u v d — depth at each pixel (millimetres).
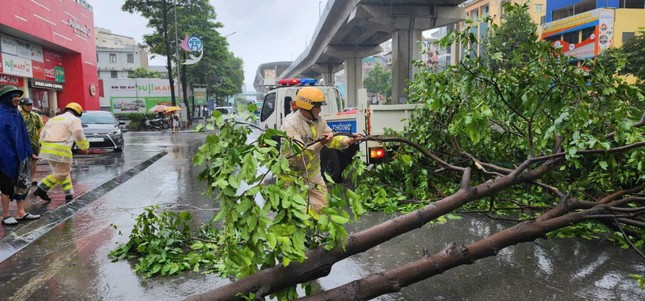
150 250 4594
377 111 7906
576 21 38250
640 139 4262
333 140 4129
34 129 8883
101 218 6438
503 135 5844
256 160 2590
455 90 4992
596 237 4984
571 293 3633
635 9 35875
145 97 49625
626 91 4730
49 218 6246
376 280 2941
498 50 4848
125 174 10656
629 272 4039
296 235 2594
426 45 6234
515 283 3836
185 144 20719
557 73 4520
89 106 31281
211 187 2758
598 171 5109
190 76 49000
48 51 26984
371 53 45469
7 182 5820
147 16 38562
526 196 5840
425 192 6395
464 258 3201
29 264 4523
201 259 4152
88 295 3762
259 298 2664
